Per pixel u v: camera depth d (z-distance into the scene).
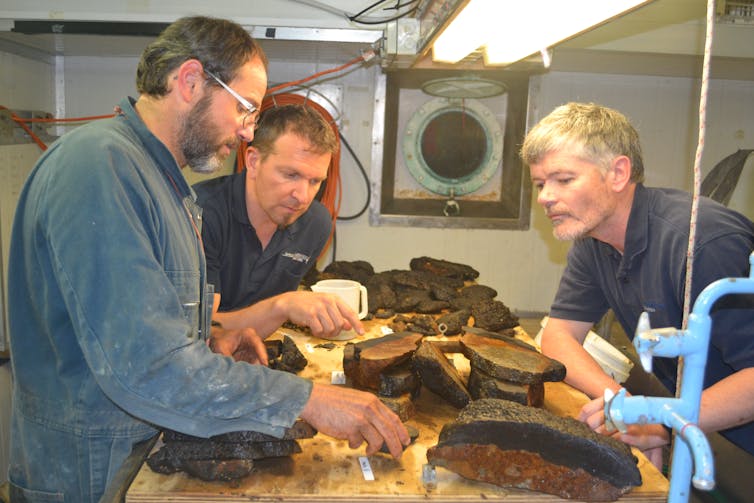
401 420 1.12
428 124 3.03
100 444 1.02
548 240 3.07
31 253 0.98
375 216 3.02
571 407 1.25
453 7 1.12
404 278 2.21
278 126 1.52
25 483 1.07
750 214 2.52
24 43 2.38
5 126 2.27
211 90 1.05
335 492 0.90
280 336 1.66
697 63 2.51
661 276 1.25
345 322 1.42
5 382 2.20
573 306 1.58
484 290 2.13
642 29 2.18
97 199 0.87
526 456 0.91
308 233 1.85
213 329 1.38
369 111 2.93
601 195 1.24
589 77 2.95
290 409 0.93
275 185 1.56
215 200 1.69
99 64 2.84
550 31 1.33
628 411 0.60
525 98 2.96
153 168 1.03
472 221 3.05
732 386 1.06
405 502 0.90
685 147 3.02
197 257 1.16
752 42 2.08
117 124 1.03
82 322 0.85
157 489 0.89
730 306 1.08
